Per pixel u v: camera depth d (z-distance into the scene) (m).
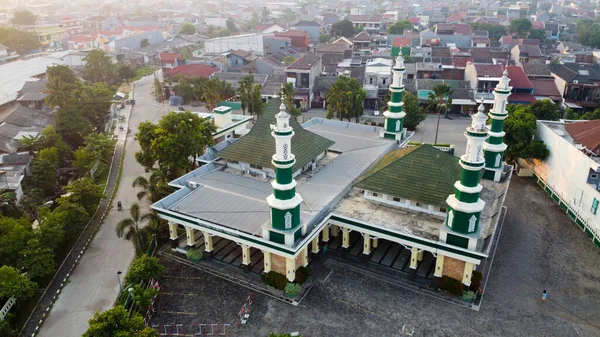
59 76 115.25
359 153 68.94
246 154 61.38
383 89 119.75
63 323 45.12
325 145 65.00
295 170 57.22
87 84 133.88
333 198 54.81
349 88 103.44
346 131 79.75
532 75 117.94
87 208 63.72
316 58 132.12
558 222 62.50
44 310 46.84
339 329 43.59
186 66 139.12
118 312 37.66
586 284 49.69
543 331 43.22
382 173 54.34
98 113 106.69
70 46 196.50
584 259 54.12
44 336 43.50
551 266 52.78
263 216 51.56
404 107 99.94
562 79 112.00
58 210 57.00
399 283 49.97
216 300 47.91
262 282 50.44
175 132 69.12
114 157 88.44
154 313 46.06
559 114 103.00
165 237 59.03
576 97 110.94
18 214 60.31
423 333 42.97
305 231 48.72
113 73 149.38
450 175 52.09
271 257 49.25
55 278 51.72
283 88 104.81
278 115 43.16
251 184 59.03
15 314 46.16
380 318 44.91
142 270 46.50
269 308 46.53
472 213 44.41
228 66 153.38
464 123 107.81
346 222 51.56
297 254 46.56
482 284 49.62
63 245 57.59
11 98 117.44
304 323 44.41
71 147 91.12
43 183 72.50
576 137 68.19
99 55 146.25
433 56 152.75
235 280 50.94
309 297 48.00
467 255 45.28
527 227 61.16
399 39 179.62
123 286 49.84
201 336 43.25
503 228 60.91
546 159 73.12
